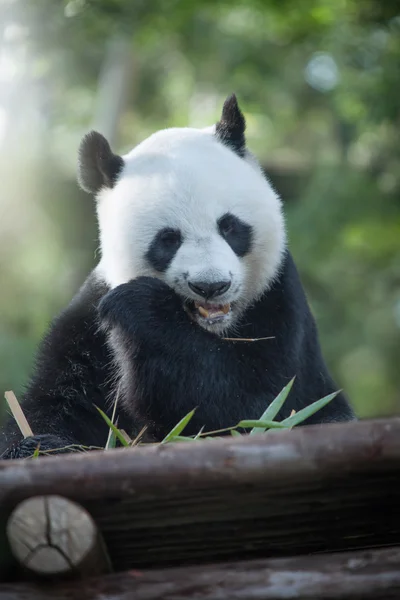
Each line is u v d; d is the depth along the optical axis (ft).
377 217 92.84
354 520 25.38
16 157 100.32
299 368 38.37
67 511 22.41
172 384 35.47
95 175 39.73
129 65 119.03
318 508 24.71
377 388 100.94
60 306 95.30
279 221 38.32
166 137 39.04
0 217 97.19
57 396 39.42
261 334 37.19
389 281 96.07
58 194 99.81
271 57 113.70
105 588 22.95
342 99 87.25
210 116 128.16
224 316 35.91
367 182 94.63
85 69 119.03
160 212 36.14
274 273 37.81
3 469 22.29
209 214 35.94
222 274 34.58
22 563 22.62
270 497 24.02
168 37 97.91
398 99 81.51
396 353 98.48
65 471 22.22
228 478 22.24
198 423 35.78
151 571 23.34
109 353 39.09
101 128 118.93
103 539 24.53
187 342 35.63
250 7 82.84
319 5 81.05
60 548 22.47
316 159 109.91
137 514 24.00
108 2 75.10
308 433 22.09
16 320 93.86
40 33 76.38
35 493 22.36
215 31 107.96
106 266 38.91
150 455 22.21
